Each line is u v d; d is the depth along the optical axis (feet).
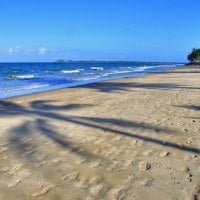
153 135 22.09
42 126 25.02
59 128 24.27
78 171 15.43
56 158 17.30
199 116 28.60
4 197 12.67
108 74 139.64
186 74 120.06
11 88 66.54
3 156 17.72
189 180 14.37
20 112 31.78
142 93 49.37
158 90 54.39
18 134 22.52
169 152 18.44
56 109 33.53
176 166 16.16
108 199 12.46
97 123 25.90
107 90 55.77
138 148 19.17
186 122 26.13
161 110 31.89
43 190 13.32
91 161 16.84
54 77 112.47
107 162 16.71
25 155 17.85
